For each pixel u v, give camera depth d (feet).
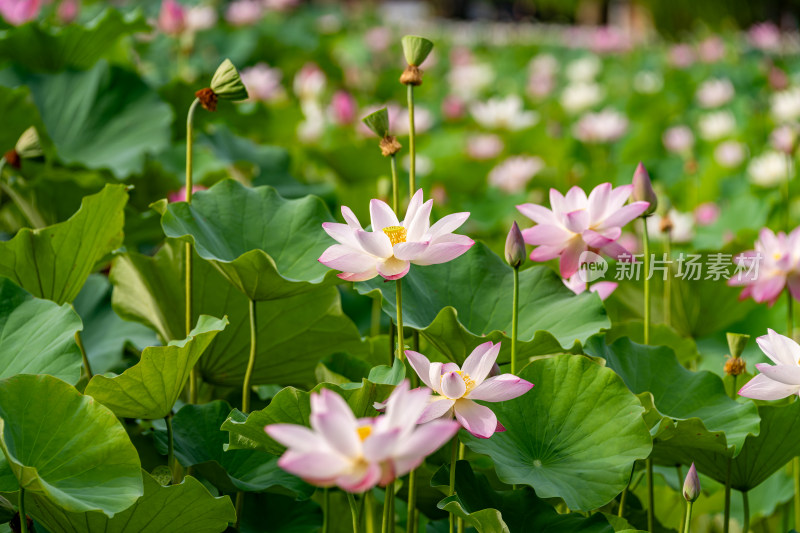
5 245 8.88
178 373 8.36
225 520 8.11
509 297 9.07
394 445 6.95
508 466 8.15
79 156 11.59
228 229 9.07
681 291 10.33
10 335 8.48
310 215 9.13
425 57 8.70
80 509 7.63
